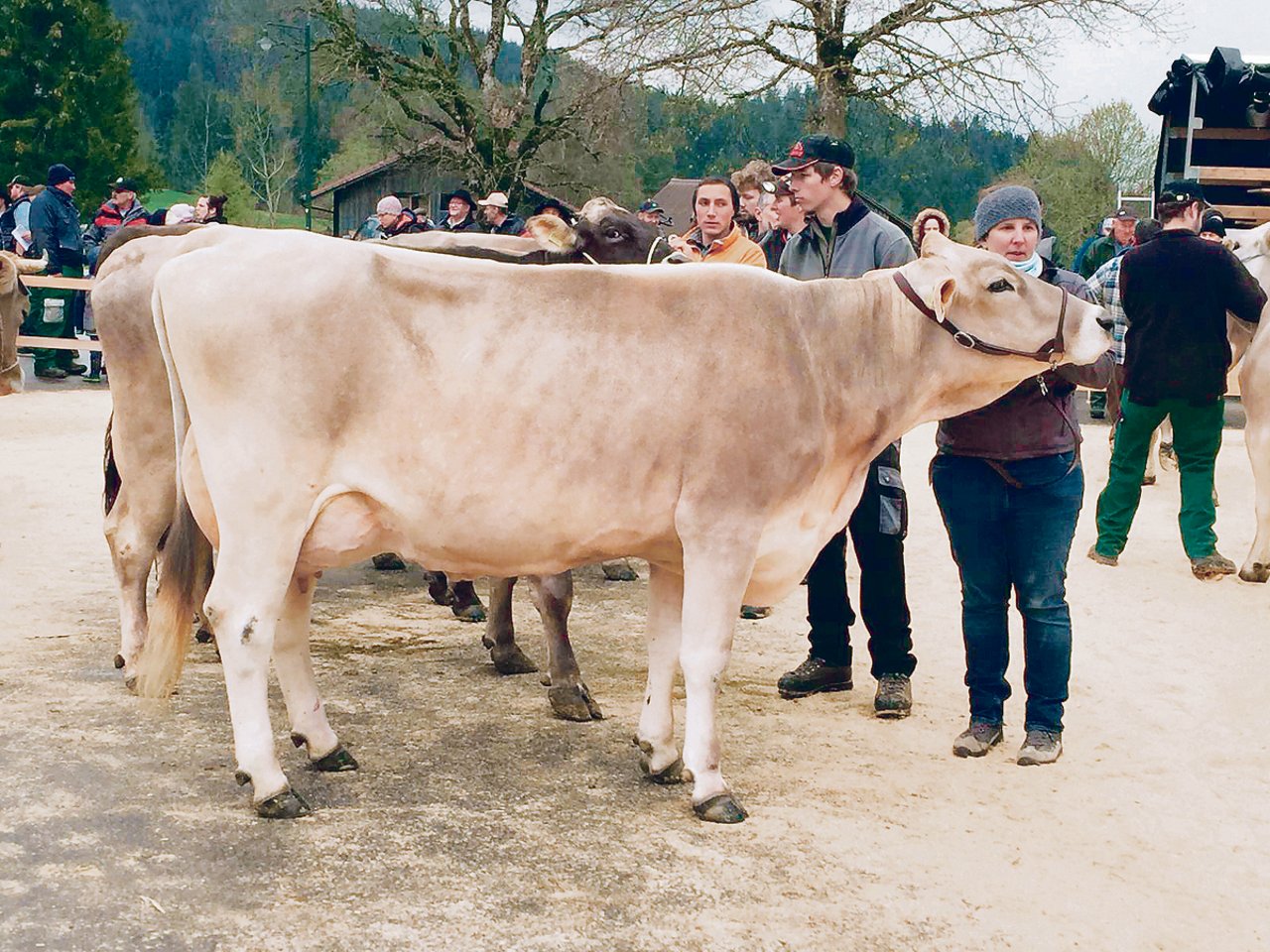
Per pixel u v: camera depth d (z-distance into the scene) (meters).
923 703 5.77
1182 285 7.92
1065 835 4.34
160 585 4.30
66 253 16.22
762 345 4.29
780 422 4.27
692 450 4.22
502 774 4.65
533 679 5.85
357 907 3.58
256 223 48.16
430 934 3.45
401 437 4.14
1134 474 8.41
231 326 4.04
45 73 45.25
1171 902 3.88
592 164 32.72
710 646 4.27
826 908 3.71
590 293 4.26
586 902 3.67
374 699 5.47
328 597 7.30
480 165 30.94
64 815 4.07
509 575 4.46
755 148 29.31
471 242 6.87
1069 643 5.04
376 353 4.10
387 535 4.31
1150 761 5.08
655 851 4.04
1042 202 5.10
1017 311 4.49
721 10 23.27
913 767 4.94
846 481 4.61
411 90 31.70
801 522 4.46
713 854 4.04
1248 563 8.12
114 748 4.67
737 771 4.80
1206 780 4.88
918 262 4.57
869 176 35.88
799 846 4.13
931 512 10.48
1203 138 16.14
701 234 6.87
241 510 4.10
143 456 5.43
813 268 5.78
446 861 3.90
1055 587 5.02
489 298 4.20
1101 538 8.59
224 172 46.16
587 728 5.21
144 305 5.30
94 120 46.31
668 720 4.64
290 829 4.07
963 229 36.03
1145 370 8.04
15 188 17.88
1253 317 7.98
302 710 4.56
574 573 8.22
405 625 6.74
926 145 27.05
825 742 5.18
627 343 4.22
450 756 4.82
